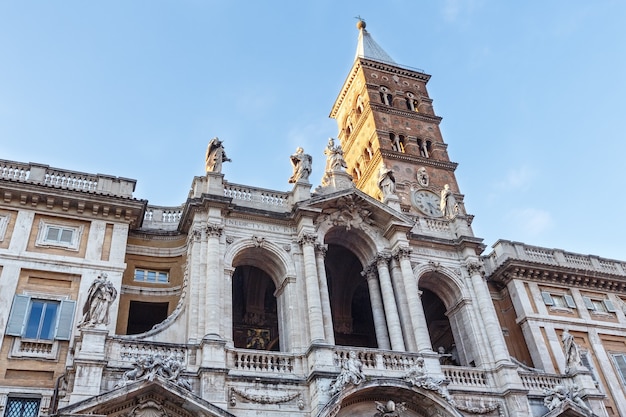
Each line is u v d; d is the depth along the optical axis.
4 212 29.11
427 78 59.31
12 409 24.66
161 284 31.69
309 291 29.56
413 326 30.83
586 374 33.50
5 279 27.28
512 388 30.47
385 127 52.09
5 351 25.66
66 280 28.39
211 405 23.42
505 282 40.84
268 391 25.89
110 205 30.70
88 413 21.75
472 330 33.34
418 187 48.47
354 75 58.78
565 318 39.84
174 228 33.44
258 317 35.41
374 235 34.00
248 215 31.31
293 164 34.97
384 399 27.72
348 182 35.41
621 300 43.12
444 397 27.69
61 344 26.66
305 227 31.64
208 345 25.70
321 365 26.78
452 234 37.00
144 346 25.20
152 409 23.50
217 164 32.19
